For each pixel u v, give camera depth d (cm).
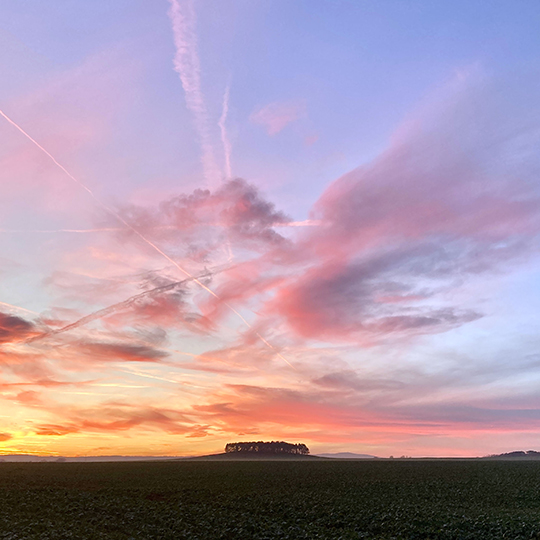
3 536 2730
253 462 13638
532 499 5131
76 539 2727
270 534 3095
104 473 7856
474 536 3166
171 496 4903
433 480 7025
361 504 4503
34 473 7625
